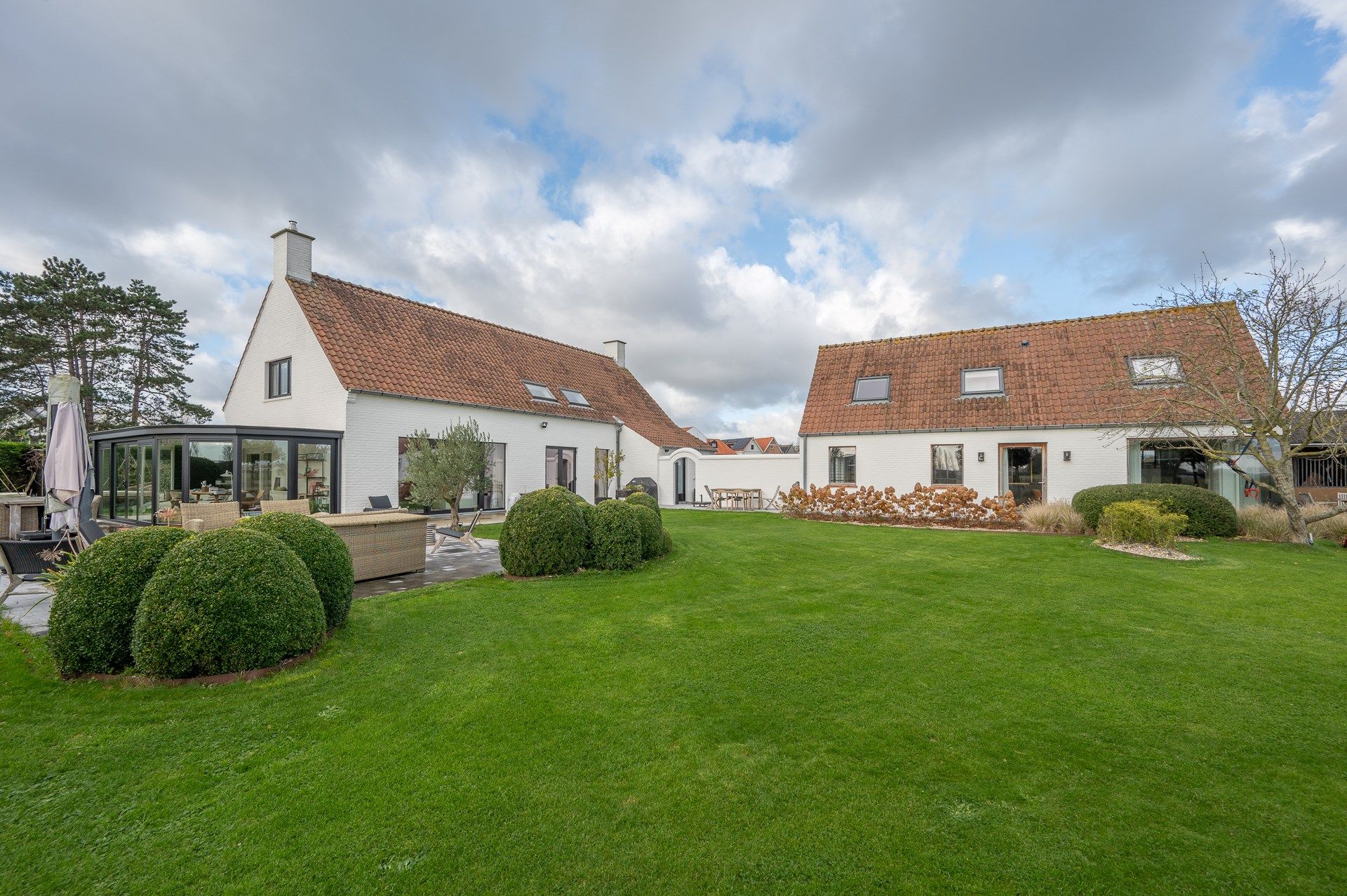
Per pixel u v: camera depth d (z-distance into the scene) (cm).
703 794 299
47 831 273
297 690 432
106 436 1424
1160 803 291
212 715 390
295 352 1544
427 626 594
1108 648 519
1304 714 390
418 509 1584
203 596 443
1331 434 1128
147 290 2745
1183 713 392
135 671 456
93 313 2562
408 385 1580
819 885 238
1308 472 1578
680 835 268
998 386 1734
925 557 970
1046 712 393
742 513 1917
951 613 631
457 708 403
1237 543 1093
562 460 2072
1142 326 1700
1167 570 844
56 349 2458
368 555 825
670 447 2486
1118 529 1045
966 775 317
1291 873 242
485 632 574
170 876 244
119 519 1386
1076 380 1652
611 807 289
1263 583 760
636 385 2817
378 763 331
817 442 1858
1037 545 1082
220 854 257
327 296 1644
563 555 834
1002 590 732
